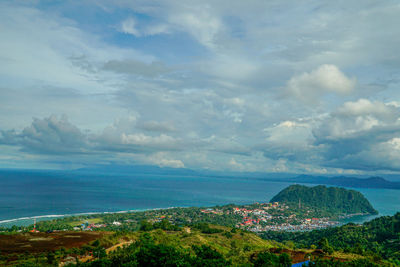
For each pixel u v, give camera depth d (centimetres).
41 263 6119
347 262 7475
